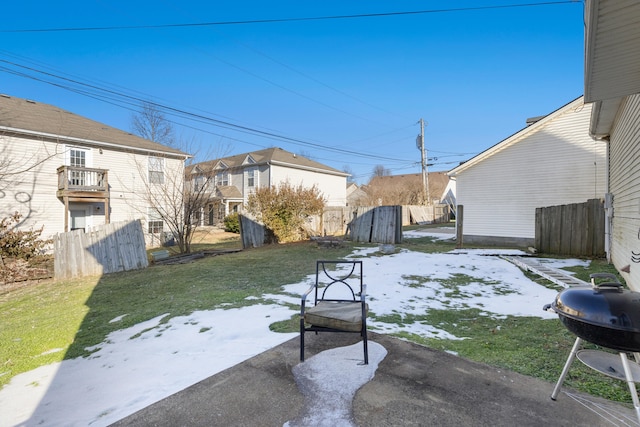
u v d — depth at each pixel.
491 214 11.89
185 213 11.72
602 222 8.68
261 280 6.55
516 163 11.38
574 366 2.73
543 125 10.88
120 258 8.81
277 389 2.38
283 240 13.51
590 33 2.99
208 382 2.51
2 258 8.75
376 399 2.23
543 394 2.28
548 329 3.72
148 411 2.15
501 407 2.12
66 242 8.23
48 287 7.34
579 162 10.27
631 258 5.32
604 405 2.14
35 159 12.47
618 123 6.56
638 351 1.77
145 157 15.53
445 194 34.25
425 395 2.27
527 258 8.55
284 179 23.70
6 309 5.66
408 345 3.17
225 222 20.70
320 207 14.31
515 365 2.75
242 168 24.78
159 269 8.67
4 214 11.73
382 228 12.85
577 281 5.65
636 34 2.98
